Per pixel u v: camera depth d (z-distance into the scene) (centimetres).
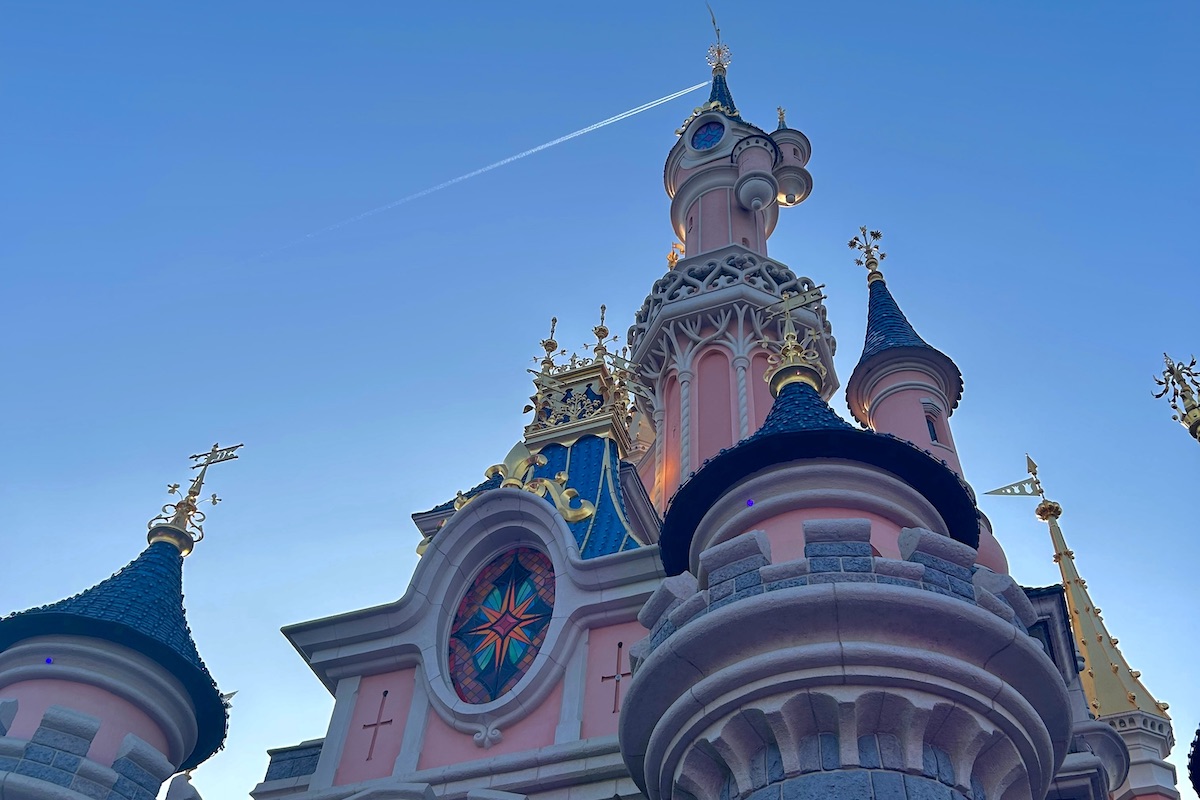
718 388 2728
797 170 3575
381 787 1689
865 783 1198
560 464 2367
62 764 1602
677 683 1356
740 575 1373
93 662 1742
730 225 3195
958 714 1257
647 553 1869
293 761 1927
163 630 1819
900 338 2728
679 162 3553
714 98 3900
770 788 1235
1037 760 1313
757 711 1266
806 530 1366
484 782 1698
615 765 1644
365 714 1916
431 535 2478
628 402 2584
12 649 1741
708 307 2873
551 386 2586
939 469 1500
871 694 1245
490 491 2047
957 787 1241
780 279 2977
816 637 1283
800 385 1698
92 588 1873
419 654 1948
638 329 3012
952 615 1279
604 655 1825
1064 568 2909
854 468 1491
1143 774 2427
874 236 3155
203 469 2161
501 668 1898
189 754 1855
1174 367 2048
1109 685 2597
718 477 1539
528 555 2041
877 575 1315
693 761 1322
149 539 2044
